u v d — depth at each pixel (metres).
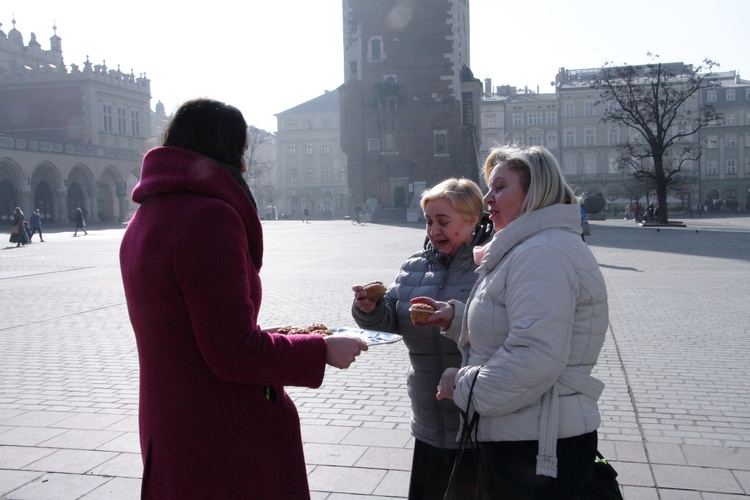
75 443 5.09
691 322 9.61
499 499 2.55
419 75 56.38
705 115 46.59
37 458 4.79
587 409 2.52
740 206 85.69
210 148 2.33
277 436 2.30
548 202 2.61
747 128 88.75
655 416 5.51
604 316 2.54
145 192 2.22
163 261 2.10
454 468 2.60
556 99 93.12
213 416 2.17
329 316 10.53
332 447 4.95
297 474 2.35
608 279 14.75
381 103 56.03
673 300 11.68
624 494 4.05
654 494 4.05
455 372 2.64
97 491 4.24
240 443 2.20
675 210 82.31
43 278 16.86
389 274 16.31
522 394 2.39
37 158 56.28
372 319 3.31
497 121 94.44
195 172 2.19
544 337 2.36
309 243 29.00
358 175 57.44
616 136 90.94
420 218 55.12
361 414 5.73
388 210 56.75
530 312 2.39
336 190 102.94
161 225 2.14
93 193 63.22
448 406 3.22
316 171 103.50
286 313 10.87
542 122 93.75
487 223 3.31
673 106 46.66
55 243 32.59
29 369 7.46
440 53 56.09
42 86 65.31
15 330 9.88
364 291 3.24
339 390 6.47
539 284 2.41
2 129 66.69
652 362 7.33
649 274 15.62
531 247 2.48
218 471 2.17
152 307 2.15
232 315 2.07
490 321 2.57
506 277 2.53
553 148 93.31
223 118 2.35
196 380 2.16
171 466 2.18
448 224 3.23
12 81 65.88
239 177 2.35
